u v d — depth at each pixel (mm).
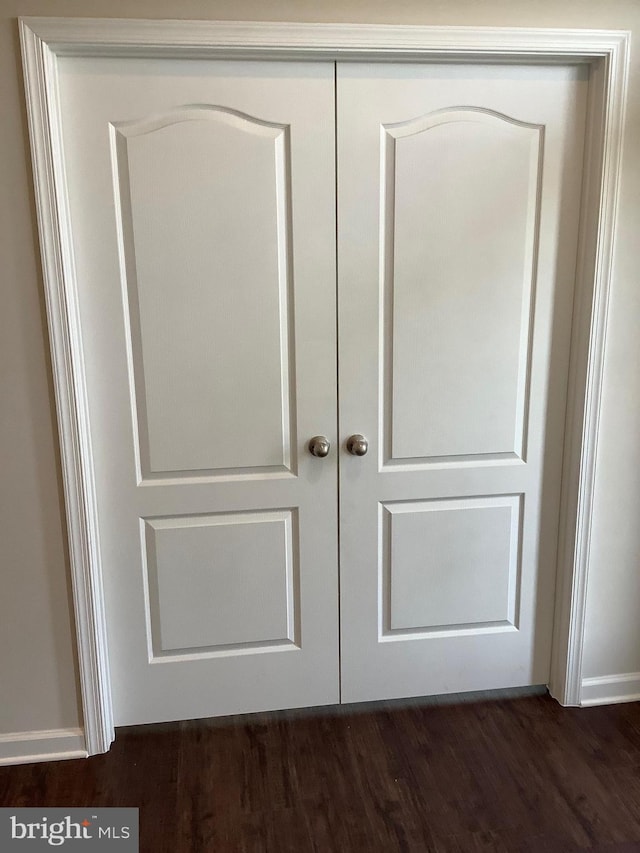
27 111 1629
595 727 2107
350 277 1904
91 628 1931
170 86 1739
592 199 1892
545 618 2221
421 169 1868
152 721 2102
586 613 2148
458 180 1888
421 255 1918
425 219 1898
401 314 1943
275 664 2121
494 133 1876
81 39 1624
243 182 1812
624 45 1795
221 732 2092
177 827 1743
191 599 2031
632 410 2033
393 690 2201
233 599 2051
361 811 1791
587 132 1897
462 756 1984
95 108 1724
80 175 1749
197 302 1857
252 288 1872
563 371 2047
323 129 1813
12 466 1815
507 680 2256
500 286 1967
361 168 1849
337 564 2080
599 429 2018
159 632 2039
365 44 1716
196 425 1926
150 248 1812
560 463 2111
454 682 2227
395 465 2047
